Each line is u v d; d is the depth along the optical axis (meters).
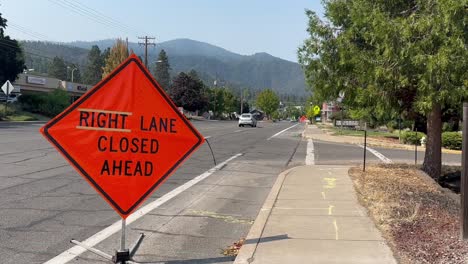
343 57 10.91
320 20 12.38
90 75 160.38
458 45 7.89
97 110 5.80
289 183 11.74
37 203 9.11
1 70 57.44
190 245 6.77
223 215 8.70
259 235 6.87
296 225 7.44
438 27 8.05
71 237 6.96
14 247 6.42
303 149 23.69
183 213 8.74
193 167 15.29
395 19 9.02
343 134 39.19
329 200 9.49
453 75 8.15
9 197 9.57
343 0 12.09
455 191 13.34
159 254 6.32
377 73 8.91
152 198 10.04
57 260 5.95
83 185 11.07
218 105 123.44
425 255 5.81
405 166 15.32
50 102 55.94
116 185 5.83
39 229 7.34
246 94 187.88
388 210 8.32
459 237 6.44
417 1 9.24
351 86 11.80
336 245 6.35
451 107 12.55
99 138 5.80
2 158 15.47
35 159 15.41
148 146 5.96
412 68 8.63
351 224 7.47
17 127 33.88
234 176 13.71
